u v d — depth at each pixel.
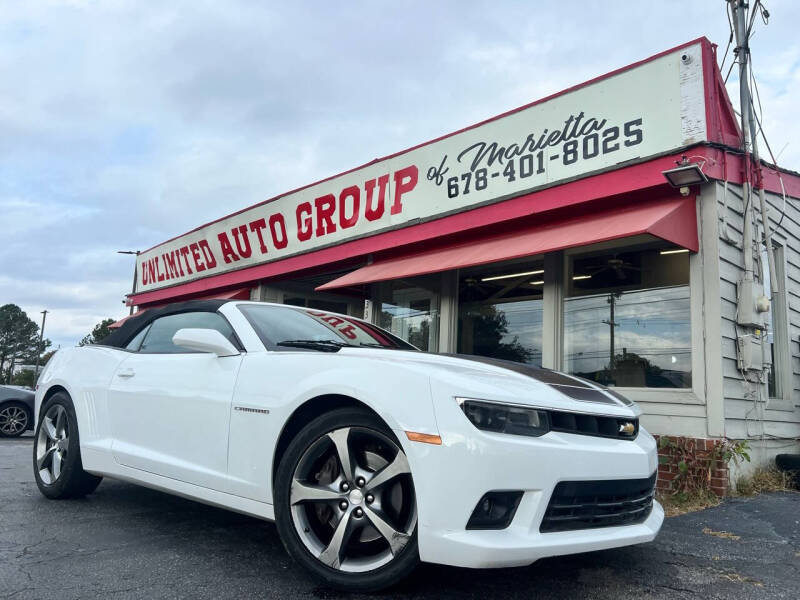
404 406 2.48
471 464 2.33
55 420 4.53
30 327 114.50
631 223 5.48
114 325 12.98
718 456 4.98
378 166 8.84
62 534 3.47
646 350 5.92
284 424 2.84
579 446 2.54
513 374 2.91
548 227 6.67
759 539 3.67
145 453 3.56
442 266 7.14
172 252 14.58
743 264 5.73
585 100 6.34
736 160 5.76
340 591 2.63
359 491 2.58
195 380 3.37
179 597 2.54
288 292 11.80
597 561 3.18
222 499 3.07
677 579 2.91
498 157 7.17
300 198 10.27
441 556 2.31
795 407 6.63
